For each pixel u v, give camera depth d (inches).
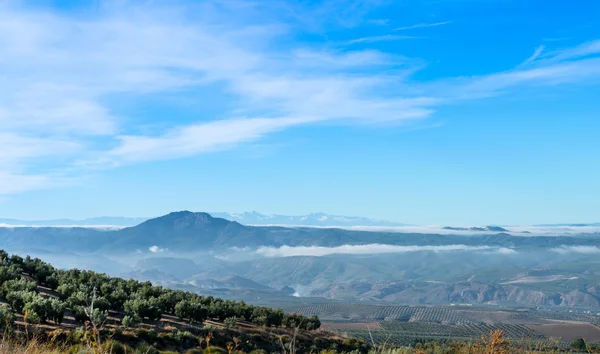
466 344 610.2
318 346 2078.0
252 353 1626.5
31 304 1568.7
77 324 1640.0
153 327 1919.3
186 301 2411.4
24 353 482.9
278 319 2674.7
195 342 1813.5
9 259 2699.3
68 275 2667.3
